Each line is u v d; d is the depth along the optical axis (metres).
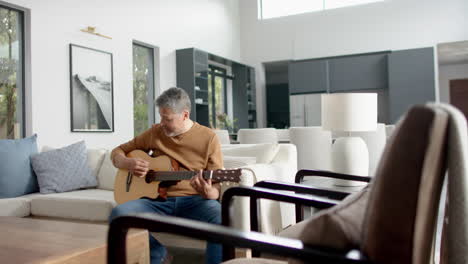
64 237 1.68
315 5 10.27
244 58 10.90
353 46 9.90
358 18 9.86
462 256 1.00
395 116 9.23
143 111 7.25
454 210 0.97
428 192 0.84
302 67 10.08
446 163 0.97
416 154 0.78
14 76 4.89
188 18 8.49
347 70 9.76
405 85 9.19
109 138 6.13
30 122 4.95
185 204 2.24
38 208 2.99
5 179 3.19
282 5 10.60
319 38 10.18
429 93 9.02
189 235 0.97
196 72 8.07
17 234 1.74
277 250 0.89
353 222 0.88
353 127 2.88
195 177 2.11
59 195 3.05
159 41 7.50
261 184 1.83
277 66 11.52
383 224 0.80
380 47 9.69
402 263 0.79
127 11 6.65
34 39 5.00
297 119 10.07
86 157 3.62
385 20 9.65
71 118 5.45
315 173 2.27
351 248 0.85
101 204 2.74
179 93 2.35
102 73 6.02
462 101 11.93
